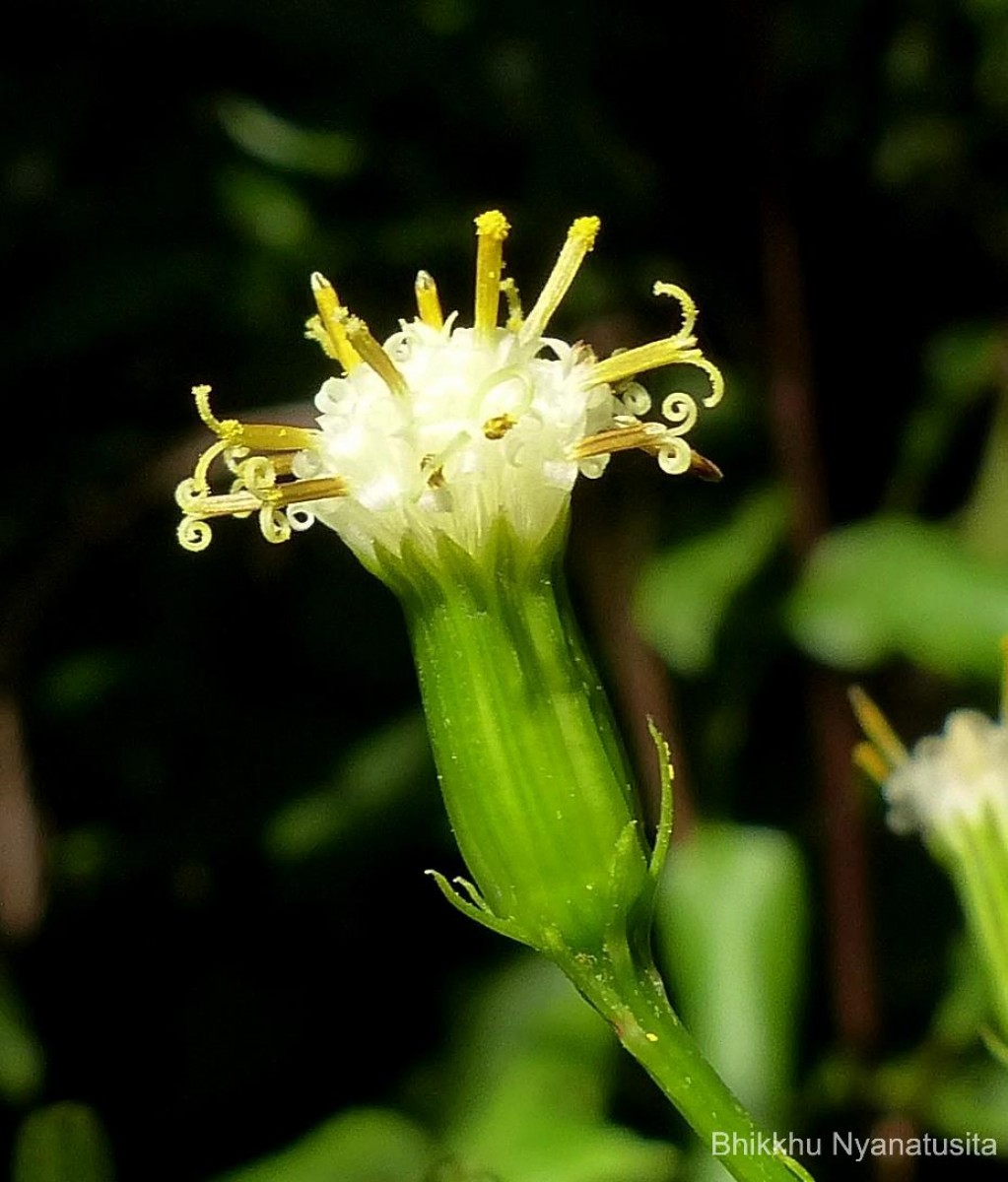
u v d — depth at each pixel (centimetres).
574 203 11
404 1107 11
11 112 12
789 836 12
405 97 11
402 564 8
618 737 8
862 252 13
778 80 12
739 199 12
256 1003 12
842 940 11
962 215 13
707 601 11
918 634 11
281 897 12
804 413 11
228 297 11
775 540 11
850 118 12
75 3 11
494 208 12
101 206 11
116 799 12
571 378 8
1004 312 13
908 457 12
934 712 12
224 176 12
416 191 12
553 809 8
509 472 8
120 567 12
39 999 12
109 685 12
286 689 12
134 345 12
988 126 12
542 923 8
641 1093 11
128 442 12
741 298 12
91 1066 12
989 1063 11
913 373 13
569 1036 11
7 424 12
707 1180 10
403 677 12
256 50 11
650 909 8
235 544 12
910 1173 11
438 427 8
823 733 11
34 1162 9
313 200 12
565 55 11
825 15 12
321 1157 11
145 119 12
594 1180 10
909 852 12
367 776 12
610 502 11
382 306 12
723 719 12
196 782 12
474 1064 11
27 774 11
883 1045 11
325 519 8
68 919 12
